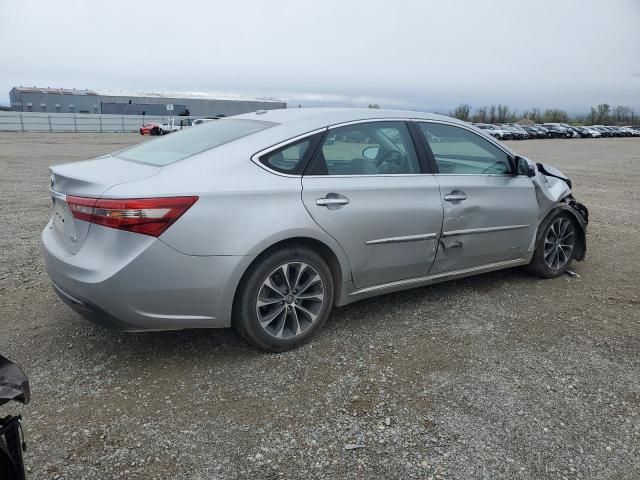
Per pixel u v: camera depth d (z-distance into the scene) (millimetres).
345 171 3727
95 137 39656
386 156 3965
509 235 4684
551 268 5160
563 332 4000
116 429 2738
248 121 3943
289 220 3361
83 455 2543
